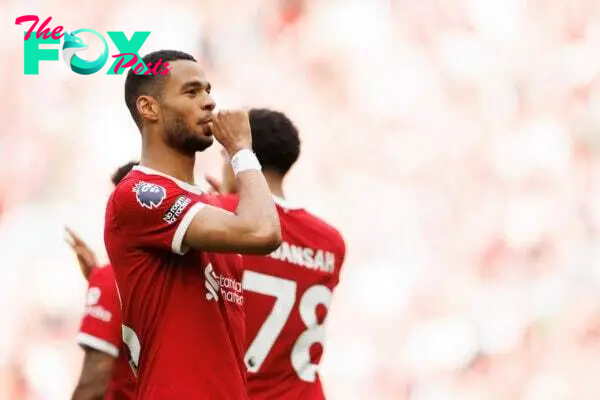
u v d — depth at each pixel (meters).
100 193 52.94
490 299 50.25
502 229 52.84
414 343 48.38
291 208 14.11
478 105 57.34
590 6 58.88
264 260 13.66
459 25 59.59
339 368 47.62
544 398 46.16
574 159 54.78
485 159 55.66
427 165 55.88
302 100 57.84
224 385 10.56
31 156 53.16
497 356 47.94
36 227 51.03
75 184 53.03
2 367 45.81
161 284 10.50
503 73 57.91
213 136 10.94
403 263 52.44
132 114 10.98
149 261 10.52
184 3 58.16
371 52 58.97
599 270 50.88
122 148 54.12
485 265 51.94
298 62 58.59
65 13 56.91
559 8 59.00
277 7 59.28
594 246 52.00
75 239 14.70
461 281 51.22
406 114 57.38
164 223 10.32
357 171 56.16
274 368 13.61
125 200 10.48
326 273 14.17
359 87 58.19
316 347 14.02
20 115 54.16
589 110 56.28
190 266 10.63
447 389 46.88
